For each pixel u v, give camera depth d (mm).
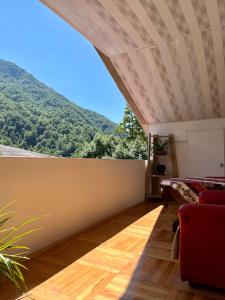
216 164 5957
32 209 2697
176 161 6312
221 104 5562
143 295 2014
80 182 3562
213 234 1977
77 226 3471
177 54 4539
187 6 3496
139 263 2568
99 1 3510
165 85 5348
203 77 4953
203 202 2545
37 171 2781
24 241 2582
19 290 2027
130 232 3562
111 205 4465
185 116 6113
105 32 4168
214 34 3988
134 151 9297
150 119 6535
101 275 2312
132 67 5117
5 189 2387
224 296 2020
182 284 2182
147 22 3854
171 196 3822
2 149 4098
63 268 2430
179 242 2164
